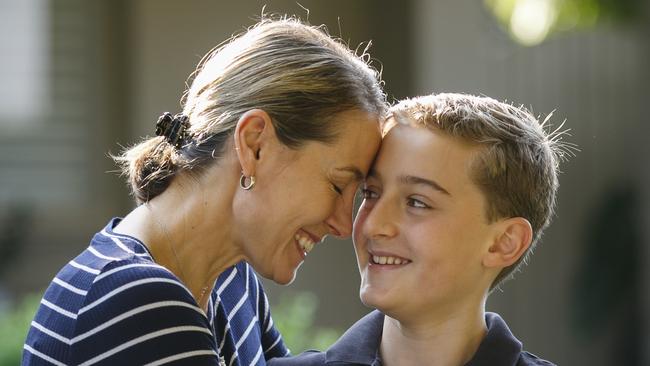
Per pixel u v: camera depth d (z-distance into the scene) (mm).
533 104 17562
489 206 6059
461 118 6051
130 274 5488
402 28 17859
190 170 5977
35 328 5676
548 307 18031
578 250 18109
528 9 17281
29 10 17297
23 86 17344
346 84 5895
